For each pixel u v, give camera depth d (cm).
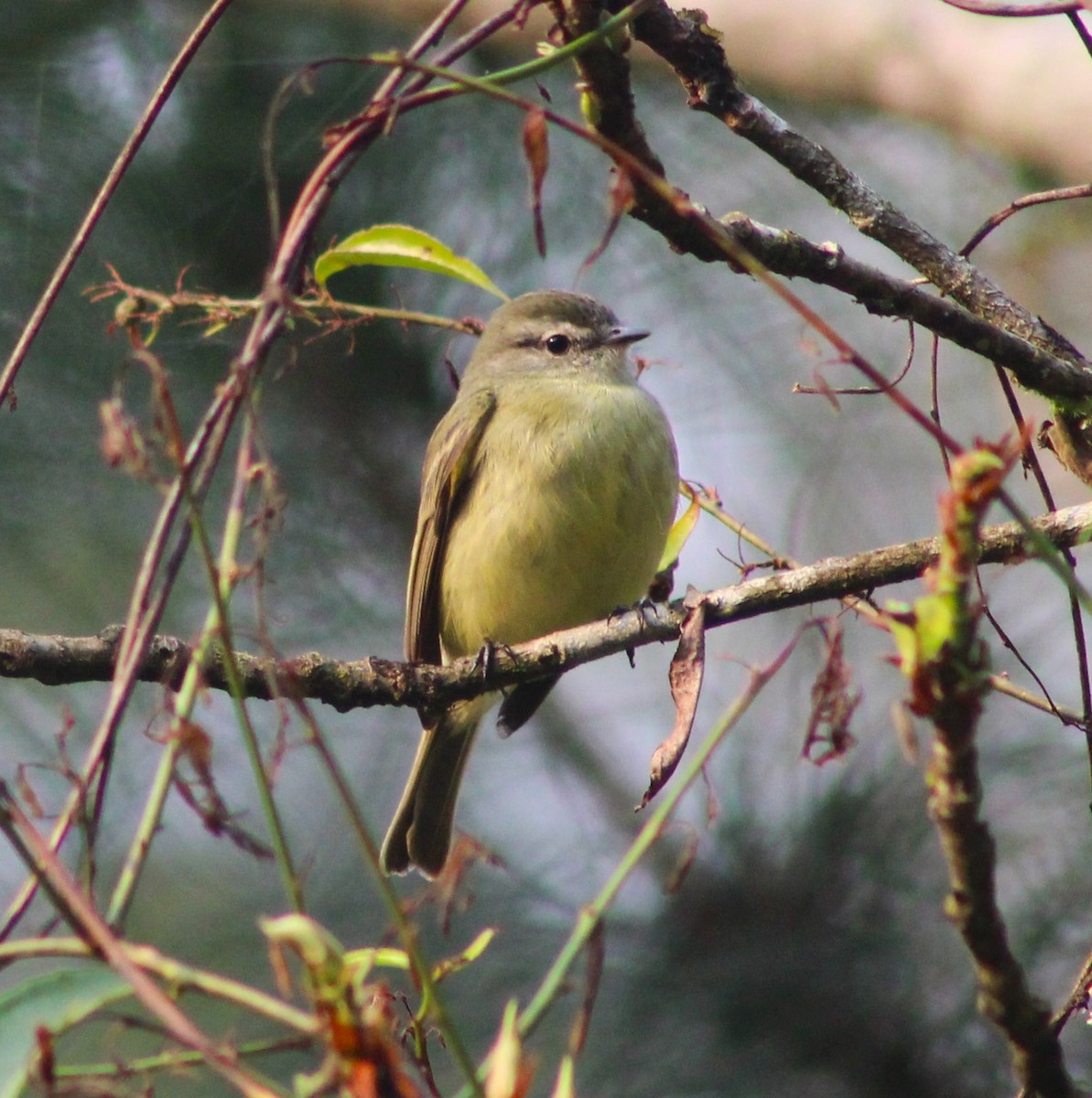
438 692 741
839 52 1091
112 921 441
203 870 1140
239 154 1120
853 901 991
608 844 1094
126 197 1122
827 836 1009
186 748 453
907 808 1008
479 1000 1005
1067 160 1040
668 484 959
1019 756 1048
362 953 510
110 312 1109
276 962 421
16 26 1137
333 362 1178
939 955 958
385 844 988
